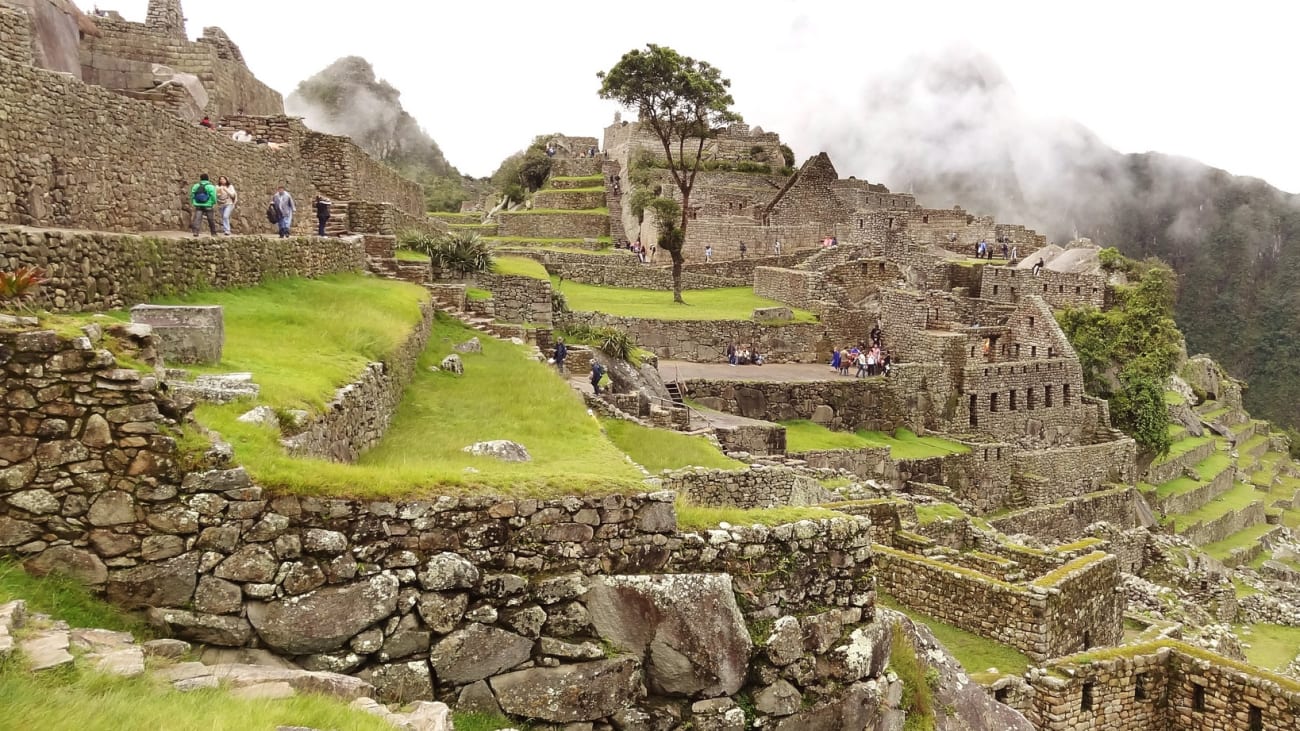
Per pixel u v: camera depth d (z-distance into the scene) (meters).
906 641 12.16
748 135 94.81
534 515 8.41
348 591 7.61
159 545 7.32
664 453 22.80
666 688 8.81
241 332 15.14
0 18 15.82
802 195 72.44
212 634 7.30
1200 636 21.77
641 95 61.12
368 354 16.81
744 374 41.81
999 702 13.05
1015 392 46.34
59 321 7.75
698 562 9.17
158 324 11.78
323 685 7.03
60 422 7.25
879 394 41.66
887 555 18.78
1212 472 60.50
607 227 78.44
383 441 15.59
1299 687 15.16
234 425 9.00
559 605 8.41
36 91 15.38
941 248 75.12
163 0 32.81
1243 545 50.41
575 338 36.06
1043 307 50.88
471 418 18.44
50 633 6.39
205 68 31.47
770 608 9.54
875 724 10.09
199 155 22.94
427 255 35.41
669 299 54.25
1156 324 56.09
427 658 7.85
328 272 25.83
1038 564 21.25
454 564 7.98
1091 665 15.60
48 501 7.19
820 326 48.22
